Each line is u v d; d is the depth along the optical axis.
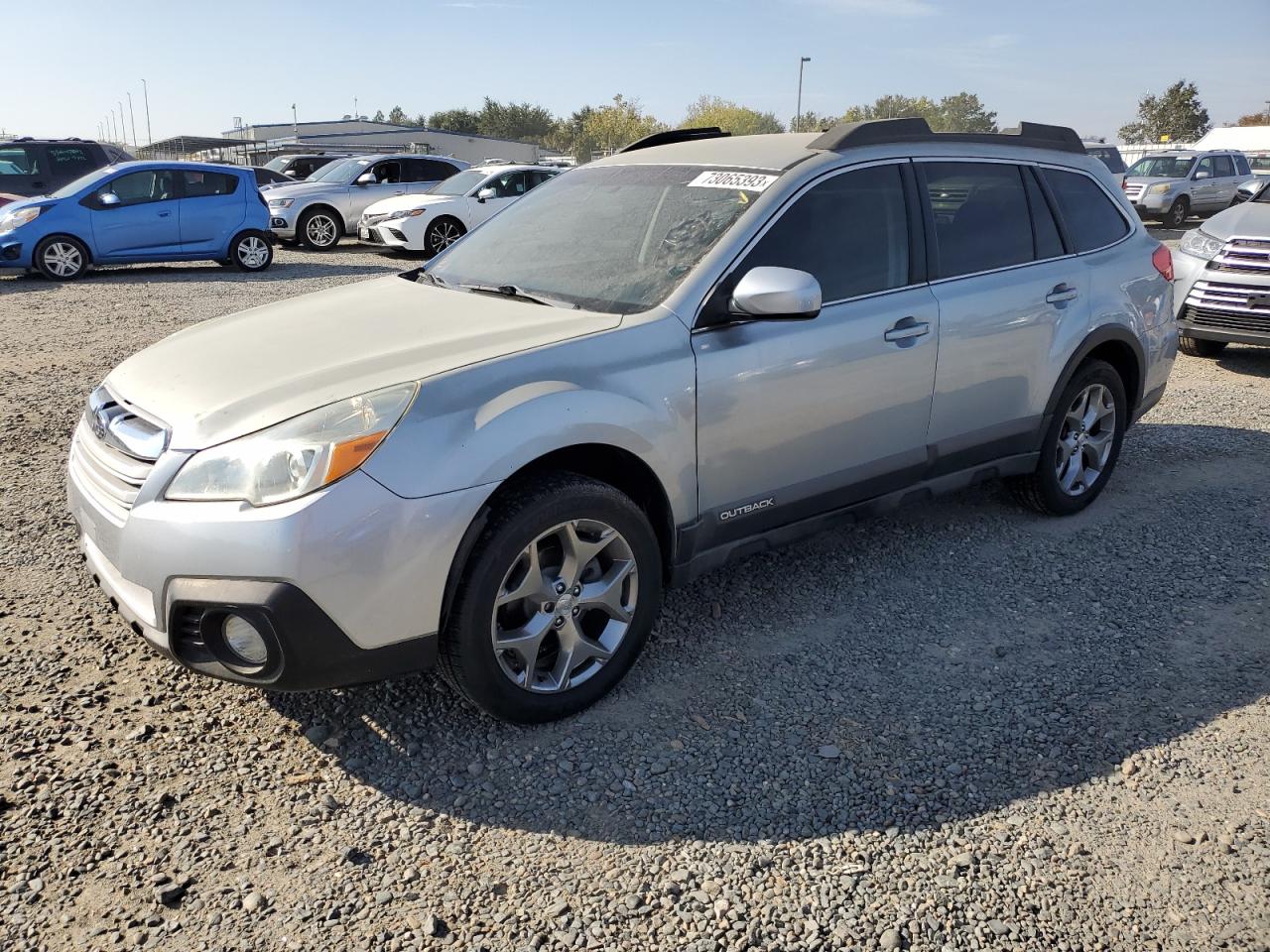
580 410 2.88
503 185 16.22
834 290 3.60
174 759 2.83
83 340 8.49
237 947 2.19
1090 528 4.67
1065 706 3.20
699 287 3.26
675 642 3.57
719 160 3.87
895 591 4.00
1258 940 2.27
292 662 2.56
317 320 3.38
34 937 2.20
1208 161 22.55
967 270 4.05
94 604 3.70
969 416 4.10
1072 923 2.32
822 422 3.56
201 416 2.71
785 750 2.95
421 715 3.08
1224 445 5.97
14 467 5.14
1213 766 2.89
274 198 17.47
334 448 2.55
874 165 3.80
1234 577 4.14
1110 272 4.61
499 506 2.79
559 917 2.30
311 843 2.52
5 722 2.95
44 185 16.52
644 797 2.73
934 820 2.66
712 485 3.32
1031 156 4.45
